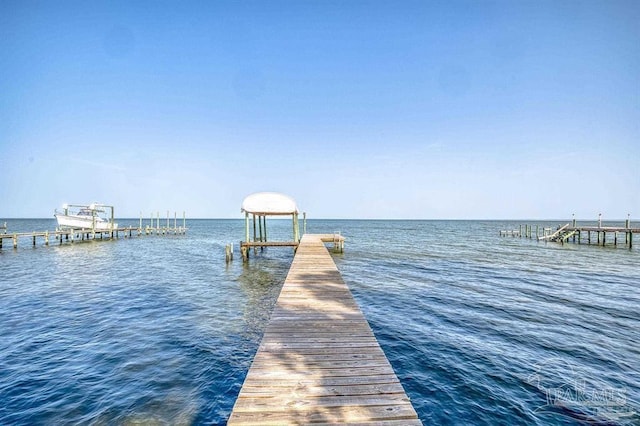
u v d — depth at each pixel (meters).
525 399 5.51
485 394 5.66
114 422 4.88
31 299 12.02
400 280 15.70
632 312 10.51
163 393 5.68
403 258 24.12
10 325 9.10
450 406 5.30
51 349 7.47
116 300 11.97
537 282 15.29
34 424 4.80
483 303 11.55
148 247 33.19
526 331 8.75
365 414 3.34
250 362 6.93
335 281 10.16
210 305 11.37
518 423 4.88
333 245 33.88
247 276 17.09
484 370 6.53
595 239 47.03
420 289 13.76
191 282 15.44
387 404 3.53
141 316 10.05
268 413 3.34
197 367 6.66
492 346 7.73
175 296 12.66
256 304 11.52
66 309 10.76
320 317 6.70
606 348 7.62
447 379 6.17
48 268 19.19
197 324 9.33
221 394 5.69
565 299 12.15
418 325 9.21
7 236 28.23
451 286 14.36
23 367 6.56
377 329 8.88
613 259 23.66
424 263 21.58
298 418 3.26
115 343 7.85
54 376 6.21
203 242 40.25
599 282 15.37
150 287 14.24
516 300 11.98
